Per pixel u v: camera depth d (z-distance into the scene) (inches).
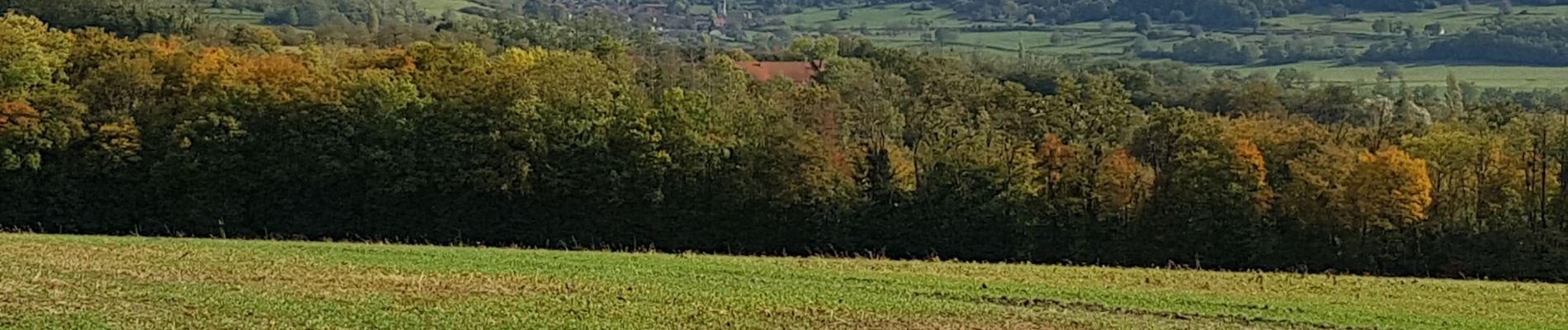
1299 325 1358.3
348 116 2967.5
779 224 3014.3
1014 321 1293.1
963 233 2997.0
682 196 3016.7
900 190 3036.4
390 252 1859.0
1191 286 1784.0
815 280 1649.9
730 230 3011.8
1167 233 2950.3
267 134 2957.7
